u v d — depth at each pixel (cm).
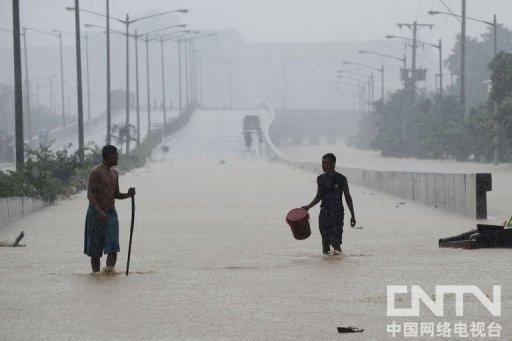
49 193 8288
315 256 4128
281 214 6888
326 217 4150
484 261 3697
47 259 4172
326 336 2316
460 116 19675
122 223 6172
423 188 7844
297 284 3203
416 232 5225
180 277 3456
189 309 2728
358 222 5947
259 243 4809
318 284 3191
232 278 3403
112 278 3453
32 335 2381
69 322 2548
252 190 10438
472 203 6144
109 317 2617
